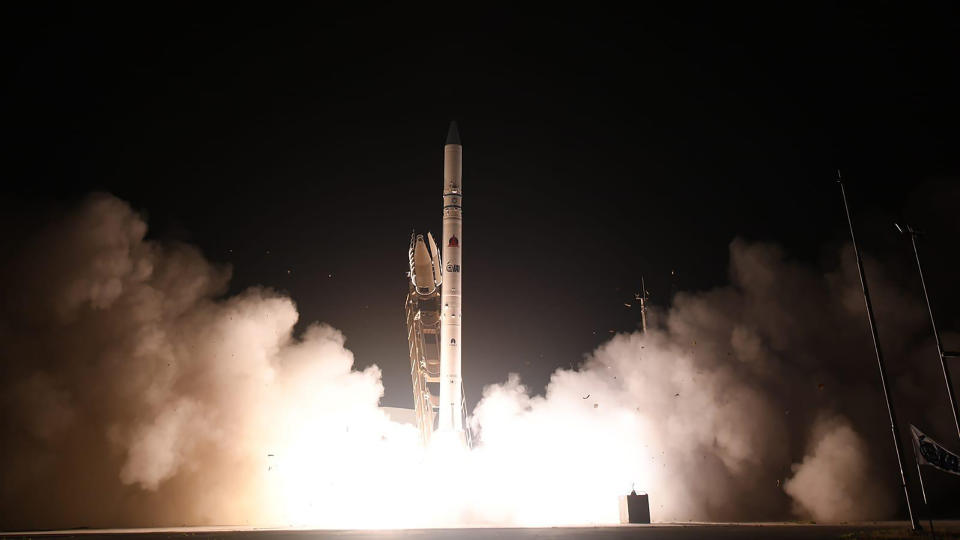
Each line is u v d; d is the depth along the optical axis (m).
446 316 40.59
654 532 26.72
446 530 29.56
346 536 25.59
